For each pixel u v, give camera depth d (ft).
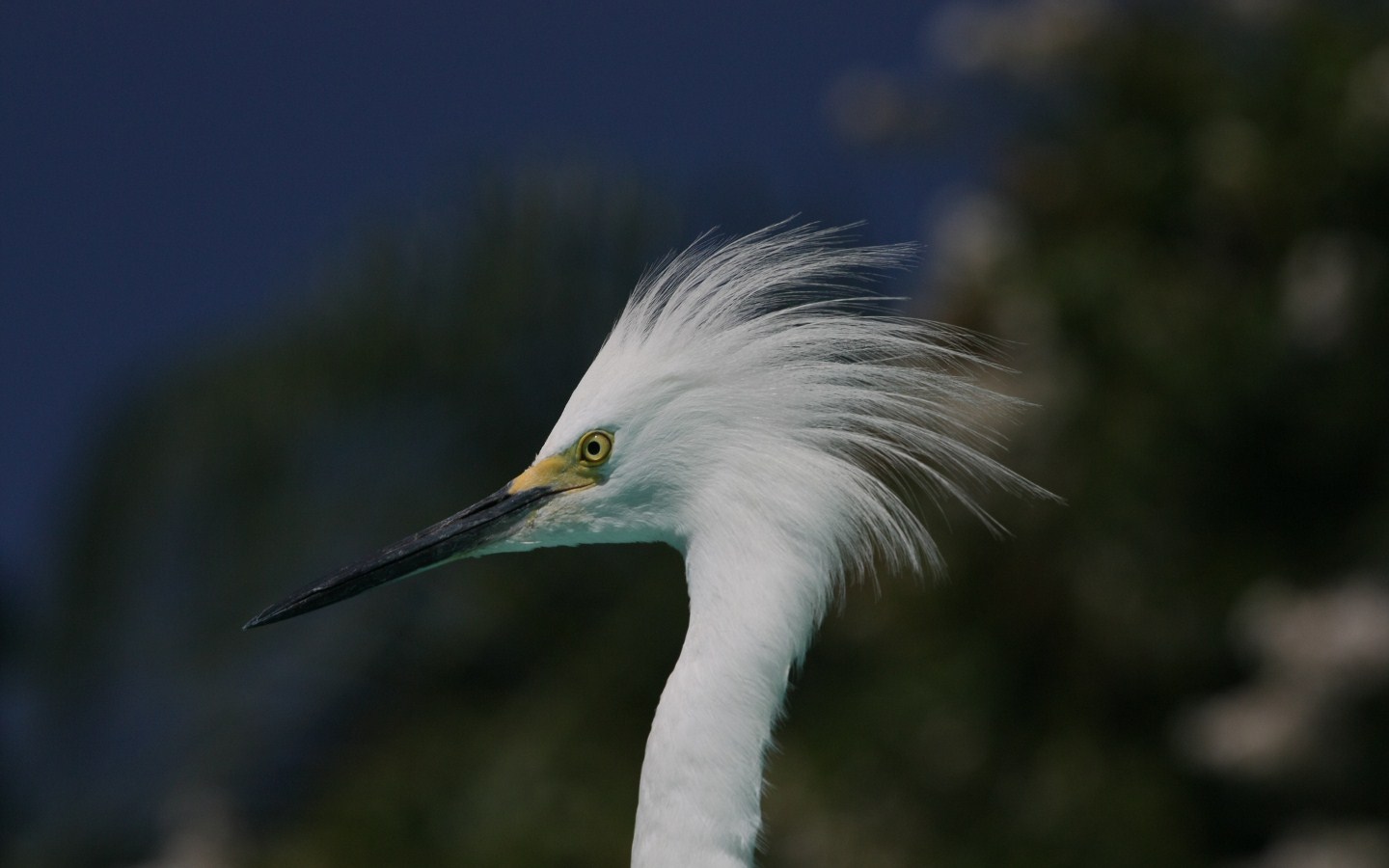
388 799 37.11
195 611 41.42
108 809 41.65
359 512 40.81
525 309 41.60
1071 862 33.94
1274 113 37.50
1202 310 36.17
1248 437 36.11
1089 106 39.45
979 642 35.91
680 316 18.39
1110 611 35.17
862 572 17.83
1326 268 34.68
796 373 17.97
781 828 34.73
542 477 18.90
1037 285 35.68
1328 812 32.45
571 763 36.81
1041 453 34.94
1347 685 30.76
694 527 17.92
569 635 39.60
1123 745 35.55
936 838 34.83
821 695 37.35
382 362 41.96
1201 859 34.45
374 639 40.32
